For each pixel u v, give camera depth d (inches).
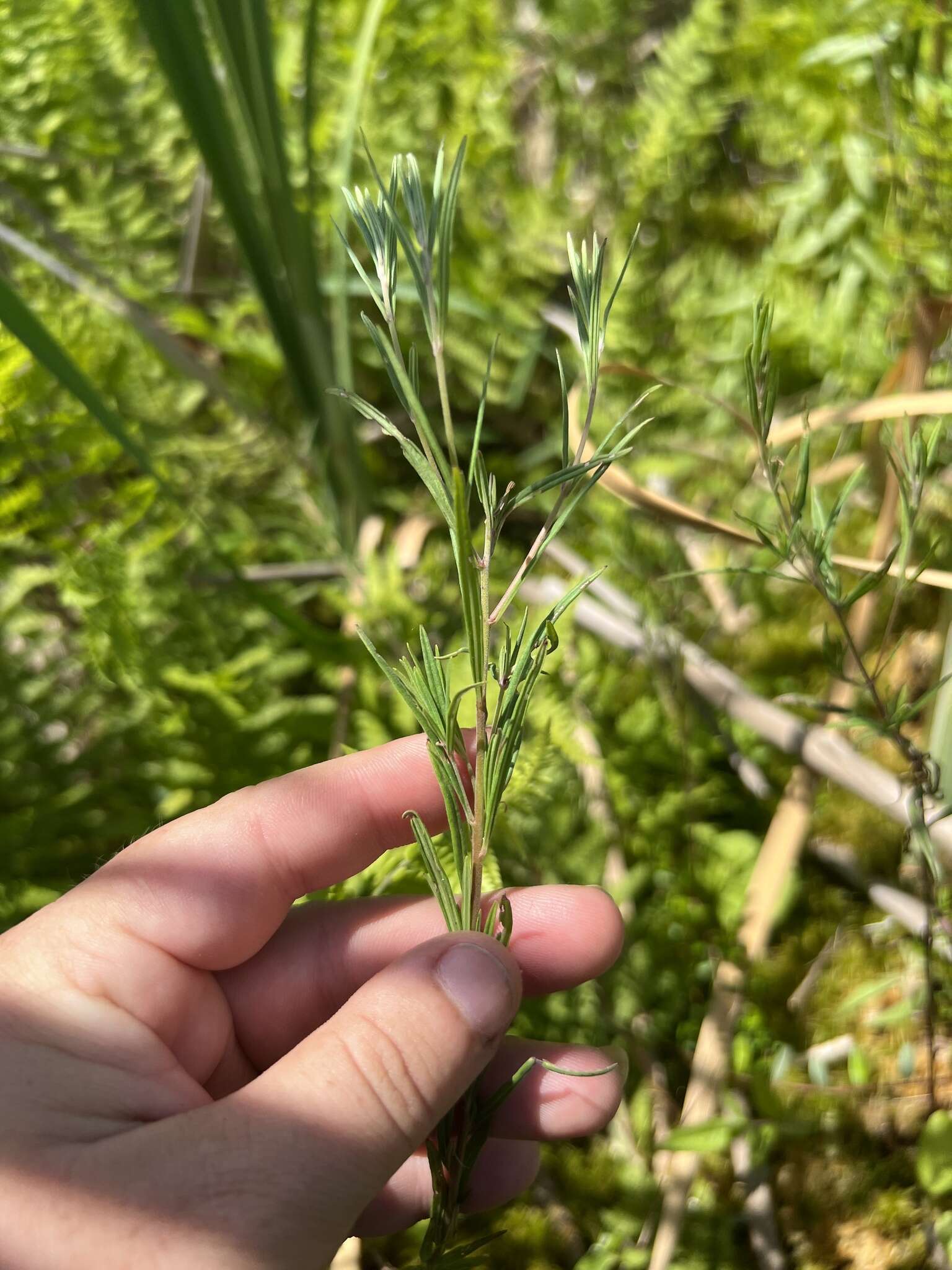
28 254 10.5
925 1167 7.8
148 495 9.9
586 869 9.6
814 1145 8.8
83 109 12.0
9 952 6.4
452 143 12.2
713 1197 8.6
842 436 10.0
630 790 10.2
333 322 12.1
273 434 11.8
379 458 12.8
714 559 11.0
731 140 13.4
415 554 11.7
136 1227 5.1
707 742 10.4
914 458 6.1
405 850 7.9
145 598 10.1
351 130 10.2
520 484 12.4
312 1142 5.3
